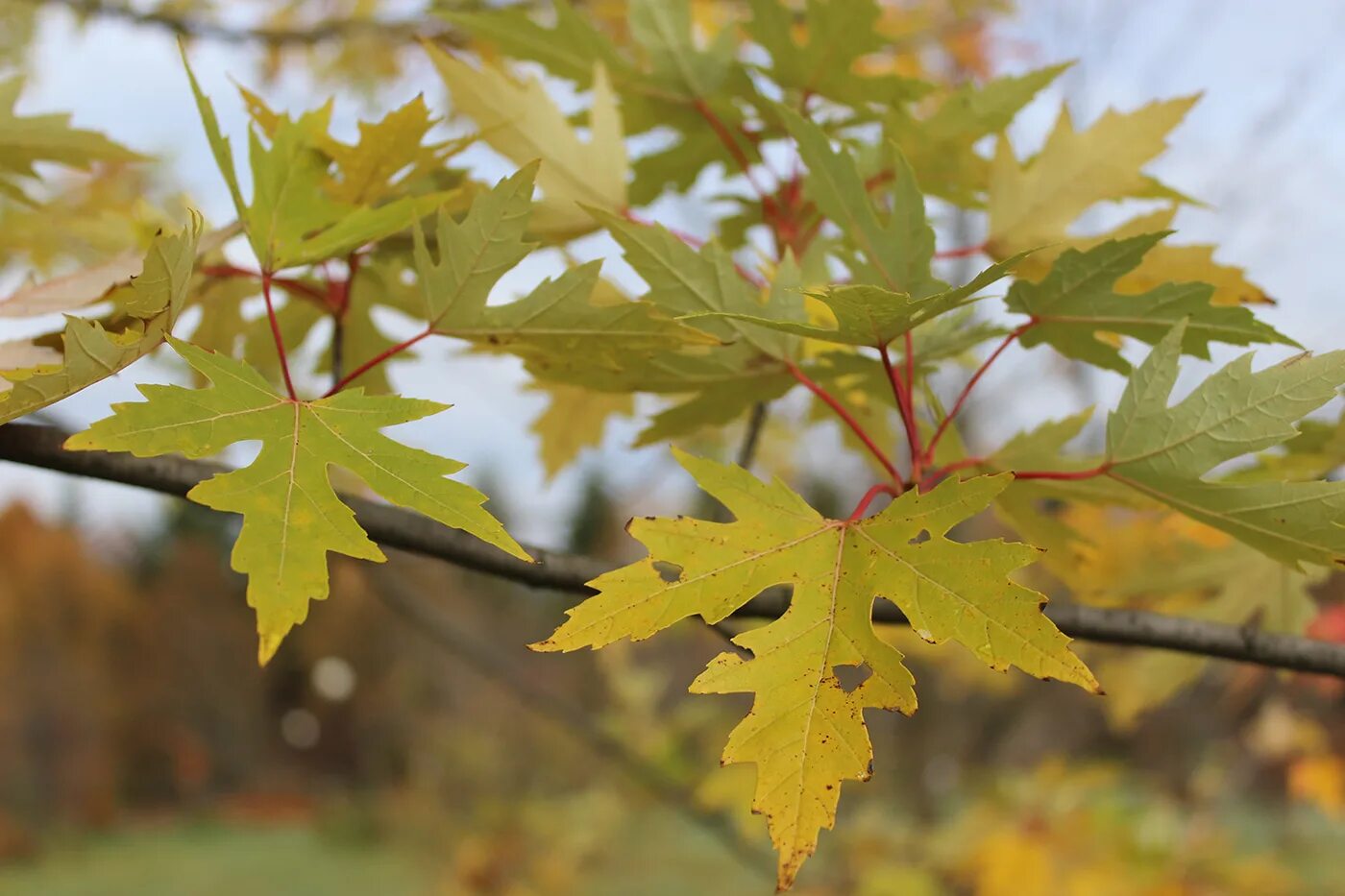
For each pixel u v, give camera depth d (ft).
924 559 1.81
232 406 1.82
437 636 5.31
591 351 2.04
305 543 1.76
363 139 2.04
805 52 2.31
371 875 22.47
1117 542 2.43
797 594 1.81
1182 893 5.50
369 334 2.41
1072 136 2.25
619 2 4.61
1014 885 5.40
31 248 2.80
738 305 2.05
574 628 1.78
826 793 1.73
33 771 30.60
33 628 31.83
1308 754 5.43
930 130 2.29
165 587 36.22
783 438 5.52
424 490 1.80
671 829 13.85
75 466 1.98
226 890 23.43
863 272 2.02
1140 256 2.00
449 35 4.16
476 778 19.62
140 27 5.26
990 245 2.28
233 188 1.97
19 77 2.29
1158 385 1.97
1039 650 1.76
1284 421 1.92
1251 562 2.41
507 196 1.96
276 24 6.39
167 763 33.09
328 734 33.17
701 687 1.75
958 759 9.72
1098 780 5.99
